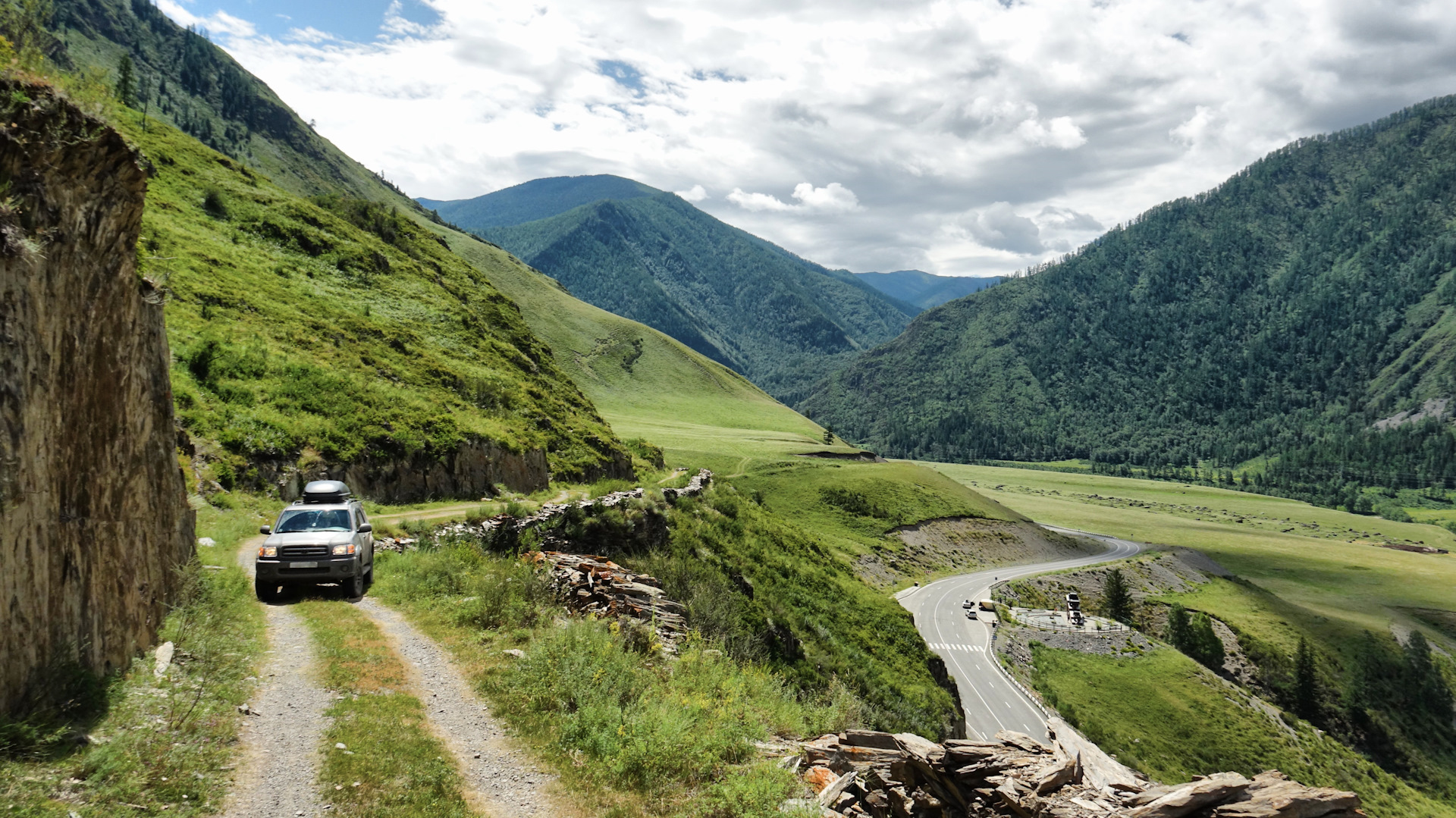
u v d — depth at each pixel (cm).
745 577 3431
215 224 6906
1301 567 19325
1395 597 16862
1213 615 13300
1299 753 8625
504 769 952
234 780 818
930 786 1009
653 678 1322
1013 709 7712
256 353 4166
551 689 1188
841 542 13962
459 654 1380
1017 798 915
